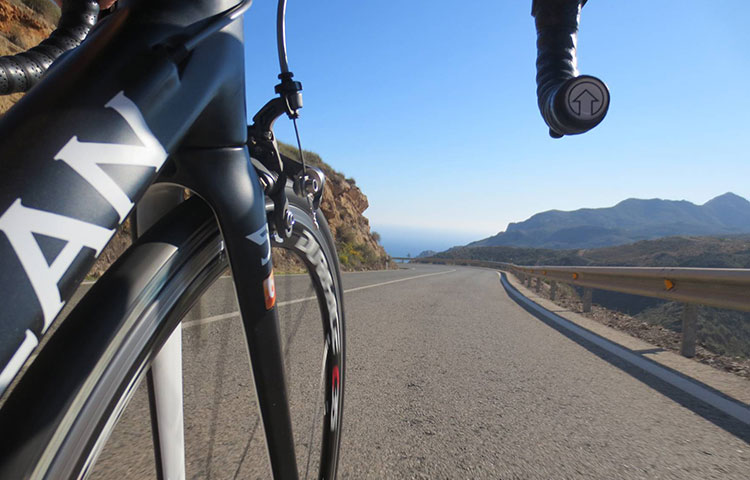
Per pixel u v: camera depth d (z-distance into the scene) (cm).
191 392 104
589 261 14788
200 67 45
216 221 56
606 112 75
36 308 30
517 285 1574
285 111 63
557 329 524
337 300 97
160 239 50
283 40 64
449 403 244
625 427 223
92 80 37
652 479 170
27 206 31
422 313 579
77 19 79
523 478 167
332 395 95
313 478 118
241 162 53
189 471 107
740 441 211
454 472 168
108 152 35
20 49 723
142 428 116
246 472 130
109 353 41
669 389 293
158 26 43
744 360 385
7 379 28
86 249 33
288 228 67
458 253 17462
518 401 254
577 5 95
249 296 55
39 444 35
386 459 175
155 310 47
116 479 105
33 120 34
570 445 198
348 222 2372
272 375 60
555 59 93
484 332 468
